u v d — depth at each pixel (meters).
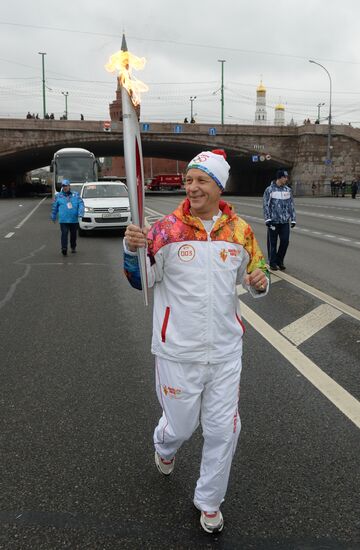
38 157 60.00
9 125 48.34
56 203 12.09
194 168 2.48
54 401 4.09
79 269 10.19
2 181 70.94
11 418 3.80
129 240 2.36
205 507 2.57
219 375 2.54
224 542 2.51
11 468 3.15
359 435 3.52
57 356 5.13
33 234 16.58
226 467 2.57
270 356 5.04
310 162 53.62
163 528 2.61
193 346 2.49
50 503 2.80
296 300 7.36
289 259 11.19
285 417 3.77
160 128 51.22
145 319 6.49
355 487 2.94
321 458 3.24
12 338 5.73
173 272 2.49
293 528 2.61
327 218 22.05
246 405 3.97
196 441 3.48
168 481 3.01
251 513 2.73
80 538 2.54
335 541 2.52
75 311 6.90
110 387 4.36
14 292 8.09
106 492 2.90
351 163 54.44
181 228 2.47
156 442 2.83
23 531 2.58
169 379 2.55
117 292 8.08
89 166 29.30
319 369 4.68
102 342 5.57
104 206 15.95
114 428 3.64
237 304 2.63
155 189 87.25
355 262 10.77
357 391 4.21
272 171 59.72
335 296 7.62
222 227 2.50
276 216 9.56
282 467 3.14
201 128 52.12
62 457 3.27
